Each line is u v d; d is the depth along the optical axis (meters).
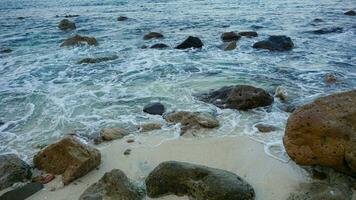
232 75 11.09
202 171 5.41
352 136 5.53
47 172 6.24
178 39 16.91
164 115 8.33
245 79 10.66
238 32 17.25
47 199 5.50
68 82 11.14
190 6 29.64
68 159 6.15
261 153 6.55
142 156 6.62
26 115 8.82
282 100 8.94
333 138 5.57
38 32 20.56
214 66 12.15
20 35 19.73
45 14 28.83
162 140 7.16
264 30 18.30
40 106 9.32
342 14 22.48
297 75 10.98
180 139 7.17
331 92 9.51
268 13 23.92
